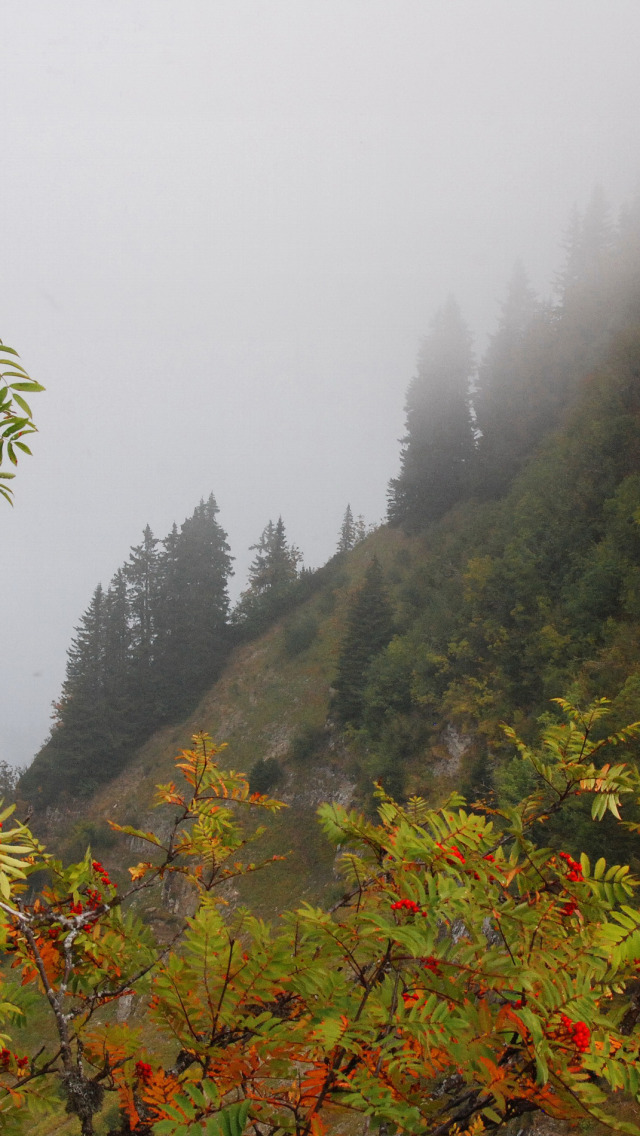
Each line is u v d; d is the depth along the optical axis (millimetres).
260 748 42844
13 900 1692
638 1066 1528
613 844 11172
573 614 24984
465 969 1552
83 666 56875
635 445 29000
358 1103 1403
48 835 48938
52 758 52125
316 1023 1588
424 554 48969
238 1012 1717
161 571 60969
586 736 2131
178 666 56625
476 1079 1519
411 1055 1577
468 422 55125
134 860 39281
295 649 50781
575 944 1707
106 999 1856
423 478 54156
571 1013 1526
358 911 1846
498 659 28078
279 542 68875
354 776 33125
